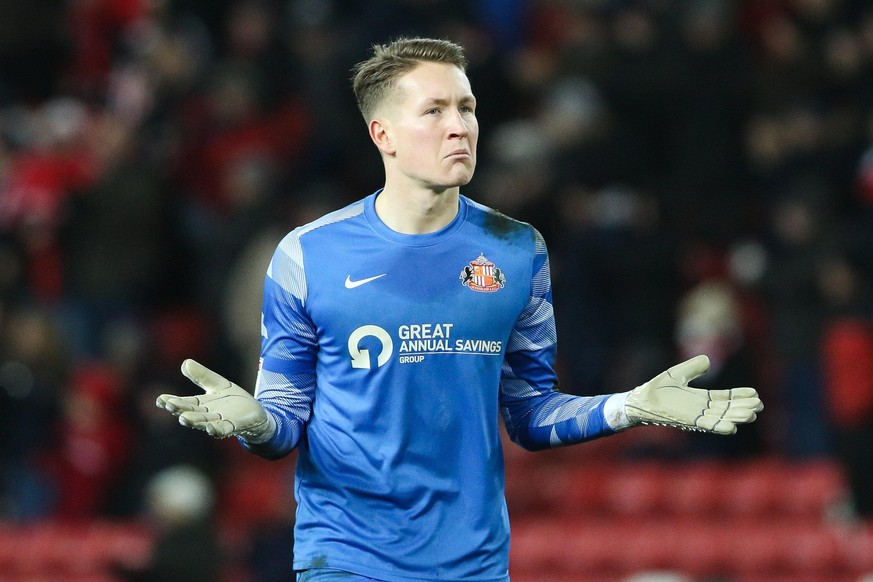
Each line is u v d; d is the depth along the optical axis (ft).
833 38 164.04
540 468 150.20
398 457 58.08
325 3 184.65
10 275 166.09
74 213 163.43
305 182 170.40
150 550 131.95
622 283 150.30
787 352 143.95
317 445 59.36
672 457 148.56
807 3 165.37
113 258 162.61
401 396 58.08
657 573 135.95
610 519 146.20
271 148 176.86
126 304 162.81
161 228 164.76
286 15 185.88
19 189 168.55
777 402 149.18
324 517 59.11
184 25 190.70
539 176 157.48
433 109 58.44
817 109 161.58
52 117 191.93
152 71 180.34
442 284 58.75
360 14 177.78
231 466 157.07
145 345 157.48
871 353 139.03
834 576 135.33
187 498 131.54
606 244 150.92
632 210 153.48
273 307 59.82
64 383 155.33
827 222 145.89
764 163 159.53
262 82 178.29
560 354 151.12
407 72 58.90
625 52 162.30
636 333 149.18
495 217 60.44
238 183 161.48
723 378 140.46
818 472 142.92
